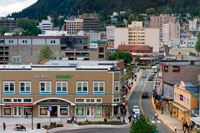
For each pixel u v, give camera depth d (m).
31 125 110.88
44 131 103.31
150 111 128.88
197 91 115.38
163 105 131.38
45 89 122.25
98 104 121.62
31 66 122.56
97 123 111.31
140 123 89.69
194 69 136.88
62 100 122.31
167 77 138.00
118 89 123.25
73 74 121.75
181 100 119.31
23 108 122.81
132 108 132.75
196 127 101.19
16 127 104.19
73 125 111.31
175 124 107.31
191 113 110.94
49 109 110.31
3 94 122.19
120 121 113.00
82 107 122.62
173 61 149.75
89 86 121.94
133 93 160.75
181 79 137.62
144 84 185.00
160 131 103.56
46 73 121.75
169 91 131.25
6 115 123.06
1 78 122.12
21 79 121.94
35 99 122.12
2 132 102.00
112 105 121.50
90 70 121.75
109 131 104.56
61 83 122.00
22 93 122.00
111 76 121.56
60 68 121.94
